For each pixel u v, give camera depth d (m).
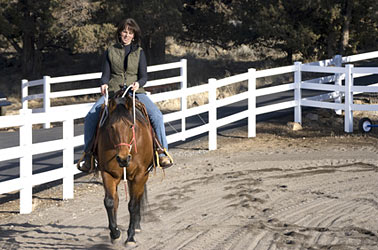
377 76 27.95
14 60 47.41
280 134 17.95
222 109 22.45
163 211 10.23
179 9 35.25
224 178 12.70
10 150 10.38
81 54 46.62
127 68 8.54
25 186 10.65
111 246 8.41
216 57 45.88
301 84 18.83
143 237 8.74
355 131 18.08
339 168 13.47
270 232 8.84
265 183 12.18
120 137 7.45
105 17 35.19
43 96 22.12
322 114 20.14
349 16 31.39
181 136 15.70
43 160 15.01
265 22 32.19
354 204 10.52
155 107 8.70
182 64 19.66
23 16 38.88
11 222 10.03
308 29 31.92
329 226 9.15
